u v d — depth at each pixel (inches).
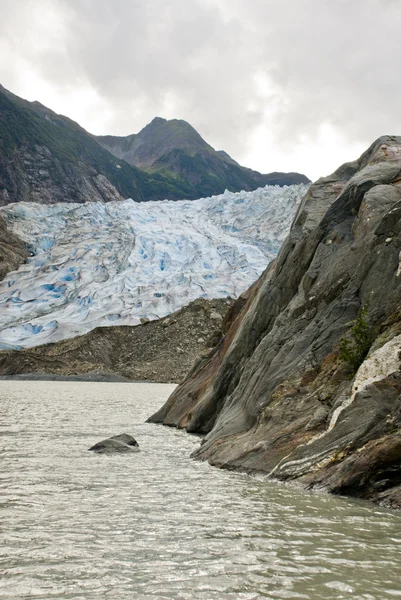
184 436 1087.0
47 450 850.8
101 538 398.3
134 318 4840.1
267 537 400.8
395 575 323.9
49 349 4520.2
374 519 455.5
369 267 813.2
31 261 6200.8
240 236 6112.2
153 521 446.0
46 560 350.9
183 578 319.9
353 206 965.2
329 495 552.4
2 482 596.4
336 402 666.8
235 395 936.9
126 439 918.4
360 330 721.0
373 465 546.0
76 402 2005.4
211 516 463.5
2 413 1485.0
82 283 5531.5
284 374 806.5
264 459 679.7
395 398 605.3
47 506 493.7
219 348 1363.2
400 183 944.3
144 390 3024.1
